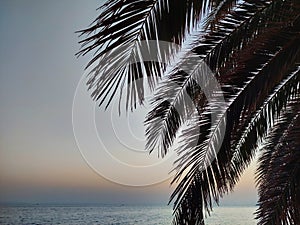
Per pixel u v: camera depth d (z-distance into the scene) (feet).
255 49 9.93
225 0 9.79
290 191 11.82
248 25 10.03
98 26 7.05
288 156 11.87
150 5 7.59
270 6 9.74
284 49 9.73
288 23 9.52
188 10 8.13
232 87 10.52
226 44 10.47
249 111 10.66
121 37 7.30
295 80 12.16
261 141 14.35
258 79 10.19
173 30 7.90
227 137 11.59
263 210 12.50
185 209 11.89
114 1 7.07
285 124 14.11
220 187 11.99
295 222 11.78
